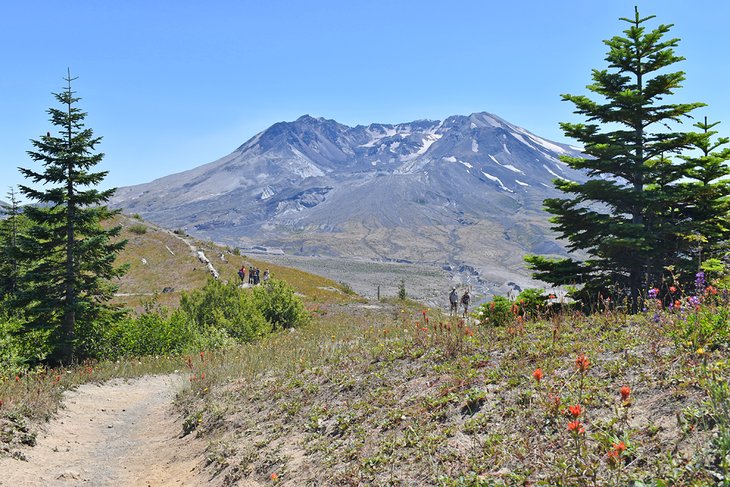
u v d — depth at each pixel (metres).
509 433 5.33
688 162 18.31
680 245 17.80
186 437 9.77
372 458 5.93
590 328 8.23
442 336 9.59
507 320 10.70
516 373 6.72
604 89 20.16
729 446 3.67
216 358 16.91
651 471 3.93
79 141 20.14
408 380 8.13
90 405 12.85
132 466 8.67
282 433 8.00
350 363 10.37
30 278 19.84
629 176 19.52
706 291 7.42
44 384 13.15
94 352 21.02
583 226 19.70
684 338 6.27
